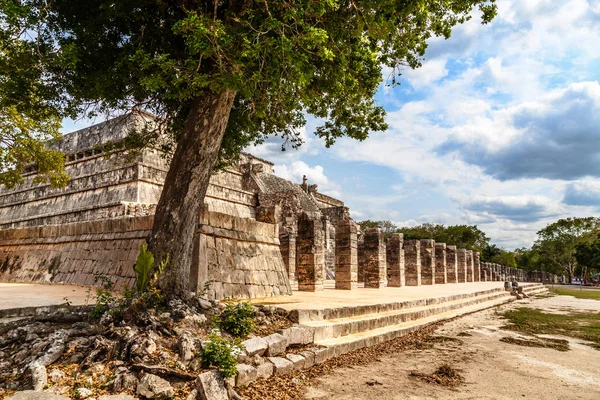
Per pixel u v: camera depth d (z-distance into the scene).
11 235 16.00
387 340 8.97
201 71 7.83
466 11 9.24
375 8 7.58
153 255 6.98
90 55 8.02
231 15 7.25
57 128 16.94
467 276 34.94
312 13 6.73
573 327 11.76
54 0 7.30
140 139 10.77
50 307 6.44
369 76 9.79
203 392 4.46
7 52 7.21
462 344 8.88
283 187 42.34
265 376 5.61
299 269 16.22
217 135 7.66
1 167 16.59
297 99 9.35
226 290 10.17
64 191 27.67
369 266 21.14
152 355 4.91
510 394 5.46
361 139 11.62
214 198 30.77
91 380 4.31
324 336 7.67
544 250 72.75
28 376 4.14
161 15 7.96
